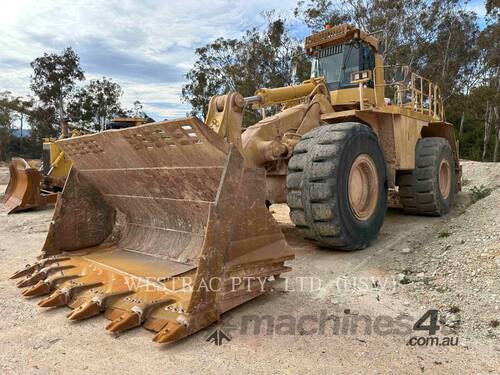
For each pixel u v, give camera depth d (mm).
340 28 6305
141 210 4332
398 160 5777
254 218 3207
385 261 4473
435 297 3482
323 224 4391
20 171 9844
